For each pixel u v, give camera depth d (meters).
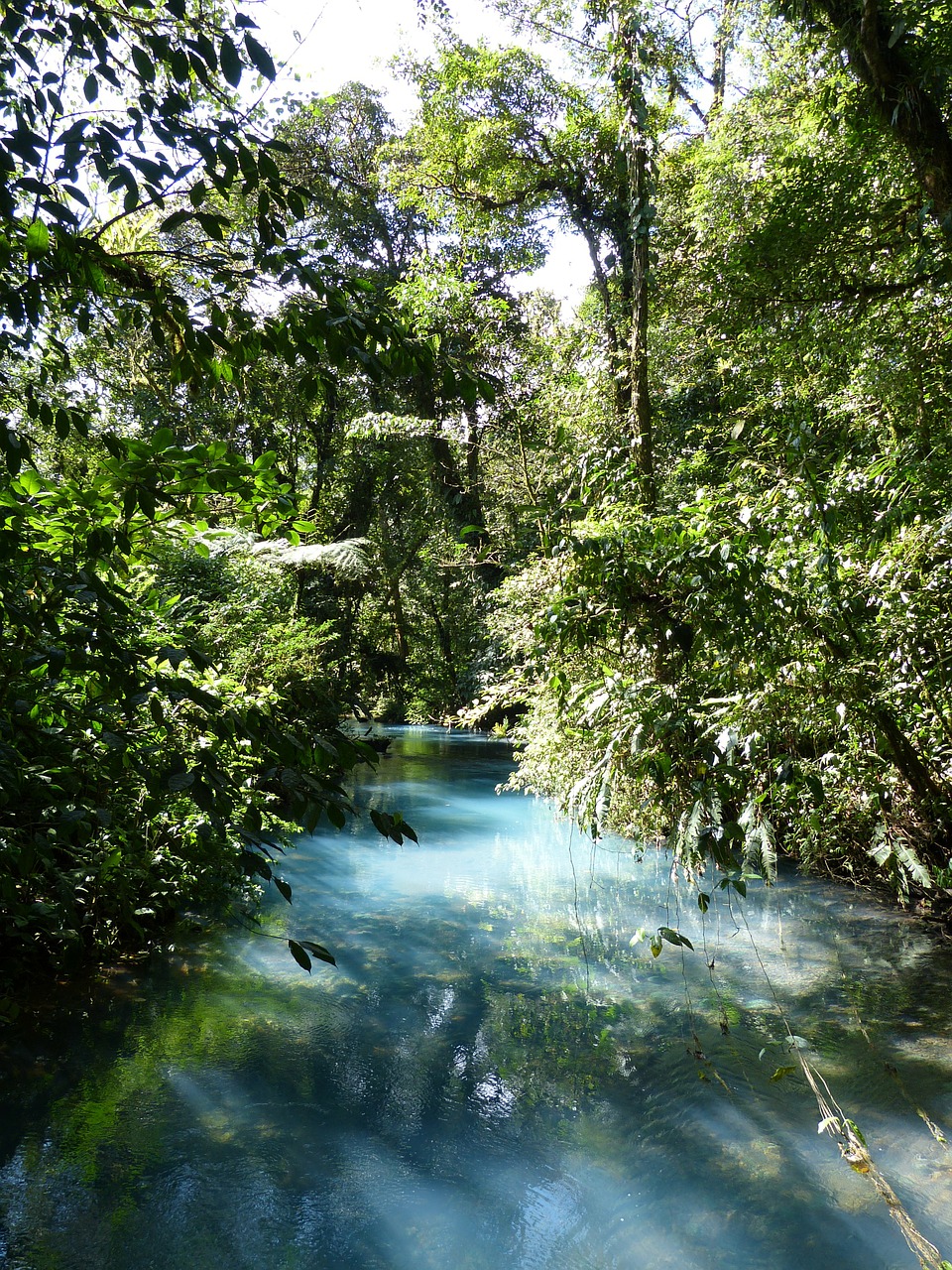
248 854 1.47
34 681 1.90
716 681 3.88
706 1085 3.19
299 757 1.60
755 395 7.12
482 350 10.87
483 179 12.64
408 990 4.13
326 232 16.08
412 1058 3.45
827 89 6.23
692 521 3.79
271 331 1.80
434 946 4.77
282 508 1.80
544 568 5.01
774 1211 2.46
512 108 12.10
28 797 2.55
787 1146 2.80
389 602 25.64
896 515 3.95
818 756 4.44
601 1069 3.35
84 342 7.23
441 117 12.67
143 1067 3.33
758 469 4.38
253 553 7.72
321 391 1.92
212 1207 2.49
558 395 8.75
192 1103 3.08
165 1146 2.81
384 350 1.84
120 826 4.28
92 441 2.08
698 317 8.14
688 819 3.33
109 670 1.59
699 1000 3.97
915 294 5.85
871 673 4.01
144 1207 2.48
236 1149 2.80
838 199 5.83
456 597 23.20
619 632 4.05
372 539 19.33
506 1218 2.47
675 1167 2.70
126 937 4.62
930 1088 3.10
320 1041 3.59
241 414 13.30
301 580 15.17
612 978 4.27
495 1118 3.01
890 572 4.12
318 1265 2.25
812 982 4.14
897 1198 2.50
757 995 4.01
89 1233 2.36
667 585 3.71
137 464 1.63
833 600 3.67
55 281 1.66
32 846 1.97
